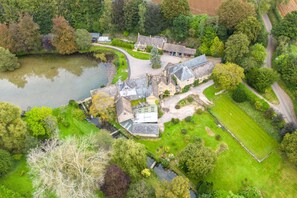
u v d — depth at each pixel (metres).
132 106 118.62
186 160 96.00
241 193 92.31
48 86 136.88
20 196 90.62
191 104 121.38
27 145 100.69
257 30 135.00
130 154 90.50
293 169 102.06
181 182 83.06
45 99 130.75
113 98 118.56
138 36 148.00
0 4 148.25
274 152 106.69
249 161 104.06
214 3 162.88
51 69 144.75
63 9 151.75
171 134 111.12
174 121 113.88
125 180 88.19
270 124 113.19
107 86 125.50
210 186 92.62
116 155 91.75
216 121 115.75
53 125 107.19
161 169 102.38
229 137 111.00
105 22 151.62
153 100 118.31
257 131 113.06
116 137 111.50
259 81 119.25
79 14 153.88
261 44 132.75
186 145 107.81
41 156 88.62
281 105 118.00
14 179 97.81
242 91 119.12
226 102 122.50
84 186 84.06
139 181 90.31
